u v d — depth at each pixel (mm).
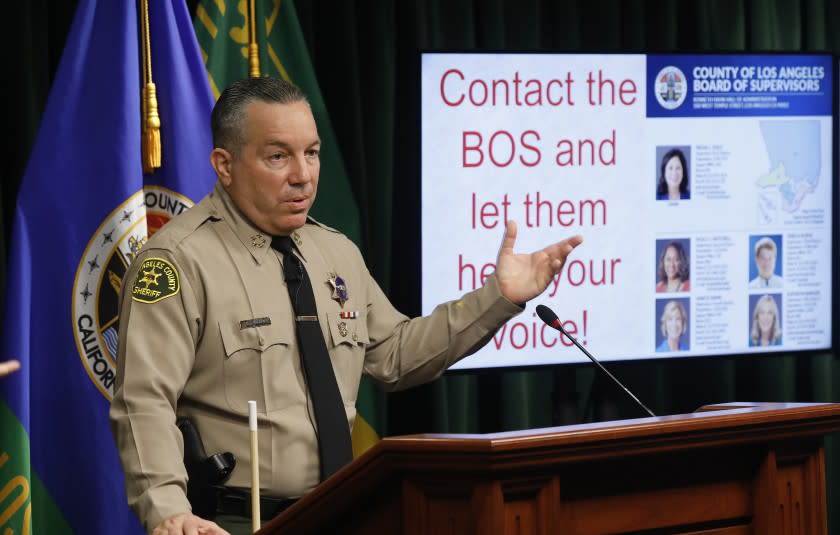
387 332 4832
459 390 7699
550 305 6895
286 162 4371
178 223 4422
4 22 6484
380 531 2773
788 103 7227
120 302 4363
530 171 6848
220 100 4473
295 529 2807
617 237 7000
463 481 2568
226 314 4305
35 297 5746
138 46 5961
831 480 8641
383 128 7531
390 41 7559
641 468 2879
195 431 4254
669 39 8141
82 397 5762
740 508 3080
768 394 8492
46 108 5816
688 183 7094
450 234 6754
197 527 3766
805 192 7289
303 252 4586
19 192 5754
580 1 8133
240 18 6512
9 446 5574
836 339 7344
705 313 7168
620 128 6969
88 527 5762
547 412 8148
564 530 2732
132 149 5816
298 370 4406
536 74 6828
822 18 8438
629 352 7047
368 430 6938
